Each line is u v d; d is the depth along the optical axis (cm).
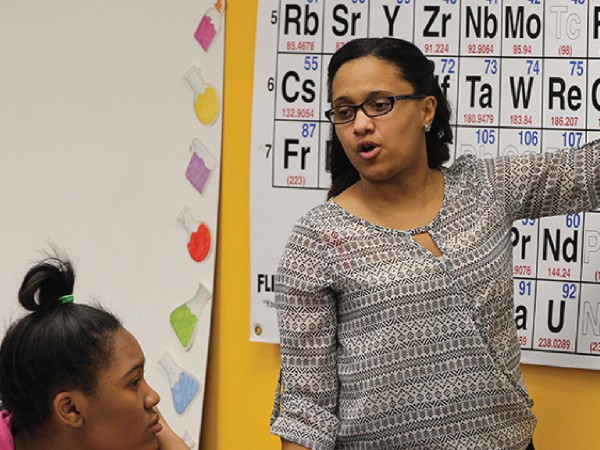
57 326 233
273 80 379
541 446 358
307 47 375
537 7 350
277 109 379
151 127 398
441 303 281
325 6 372
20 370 232
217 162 389
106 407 235
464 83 359
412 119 287
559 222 351
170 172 396
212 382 396
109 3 402
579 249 350
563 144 351
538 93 352
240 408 393
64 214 411
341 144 304
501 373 281
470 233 285
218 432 396
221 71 387
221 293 394
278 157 380
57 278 240
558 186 292
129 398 237
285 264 298
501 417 282
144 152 399
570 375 355
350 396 293
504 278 287
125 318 403
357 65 285
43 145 412
